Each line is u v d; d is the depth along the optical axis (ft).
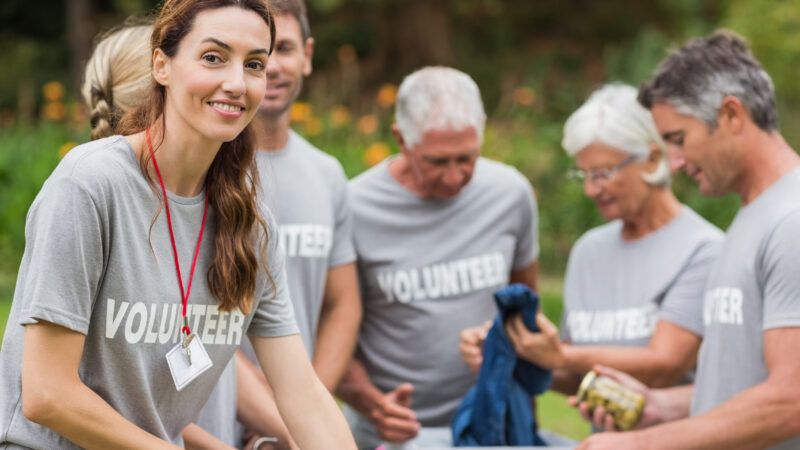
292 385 9.72
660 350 13.87
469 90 14.30
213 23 8.41
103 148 8.52
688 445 11.57
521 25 73.46
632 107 14.44
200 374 9.09
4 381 8.64
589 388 12.92
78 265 8.21
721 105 12.15
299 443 9.75
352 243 14.51
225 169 9.04
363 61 70.38
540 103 45.50
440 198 14.84
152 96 8.74
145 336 8.67
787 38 48.34
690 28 57.21
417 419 14.87
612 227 15.15
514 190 15.17
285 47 13.17
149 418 8.93
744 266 11.89
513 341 13.28
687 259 14.08
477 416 13.23
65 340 8.27
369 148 34.09
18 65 65.57
